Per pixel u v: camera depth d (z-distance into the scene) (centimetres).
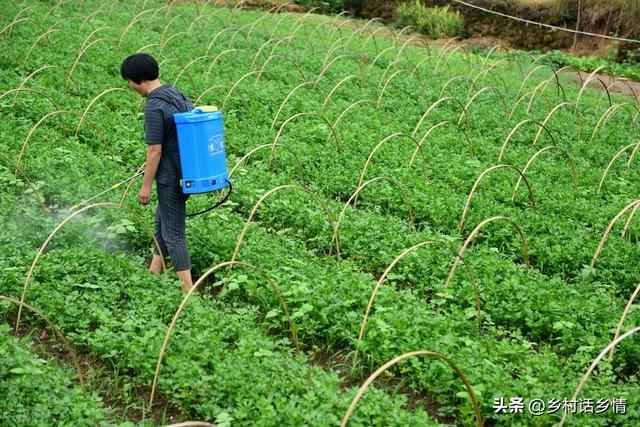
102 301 728
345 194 1072
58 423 557
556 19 2606
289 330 722
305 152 1175
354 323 712
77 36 1725
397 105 1507
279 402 583
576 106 1470
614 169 1270
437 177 1148
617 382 683
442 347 663
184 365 622
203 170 730
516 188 1069
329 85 1599
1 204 892
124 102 1355
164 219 761
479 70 1961
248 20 2361
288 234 937
